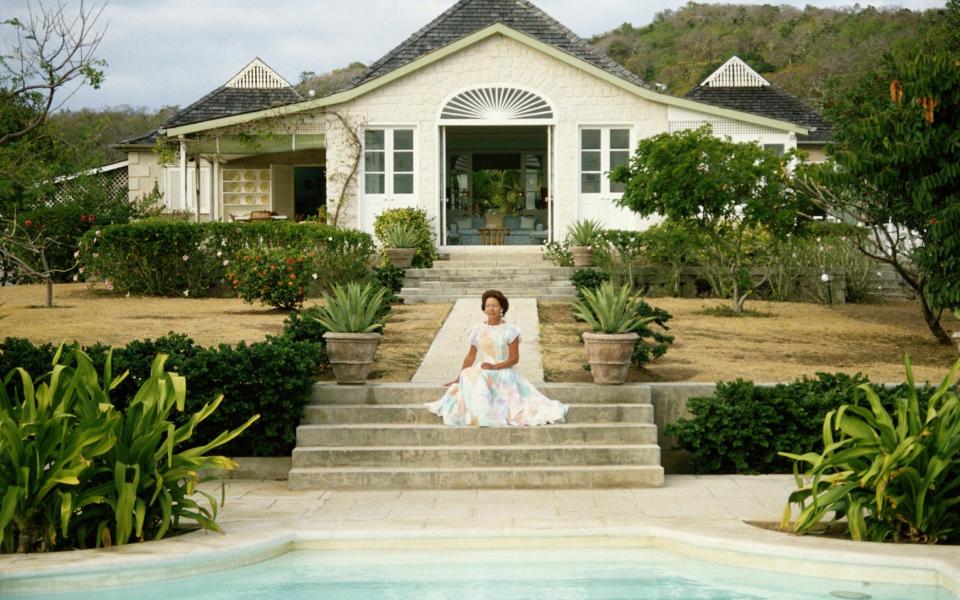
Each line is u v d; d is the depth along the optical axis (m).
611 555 7.57
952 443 7.36
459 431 10.42
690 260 21.31
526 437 10.41
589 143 24.52
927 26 17.20
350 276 20.34
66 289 21.89
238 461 10.52
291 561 7.40
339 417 10.72
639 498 9.35
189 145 24.66
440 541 7.73
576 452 10.15
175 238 20.58
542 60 24.39
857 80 15.26
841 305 20.38
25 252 23.69
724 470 10.79
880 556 6.78
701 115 24.36
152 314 17.06
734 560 7.23
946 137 12.34
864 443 7.50
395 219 23.38
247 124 24.42
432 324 16.06
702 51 77.00
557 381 11.75
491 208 29.22
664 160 17.45
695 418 10.62
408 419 10.72
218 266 20.78
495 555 7.56
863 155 13.05
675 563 7.34
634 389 10.95
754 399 10.72
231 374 10.36
